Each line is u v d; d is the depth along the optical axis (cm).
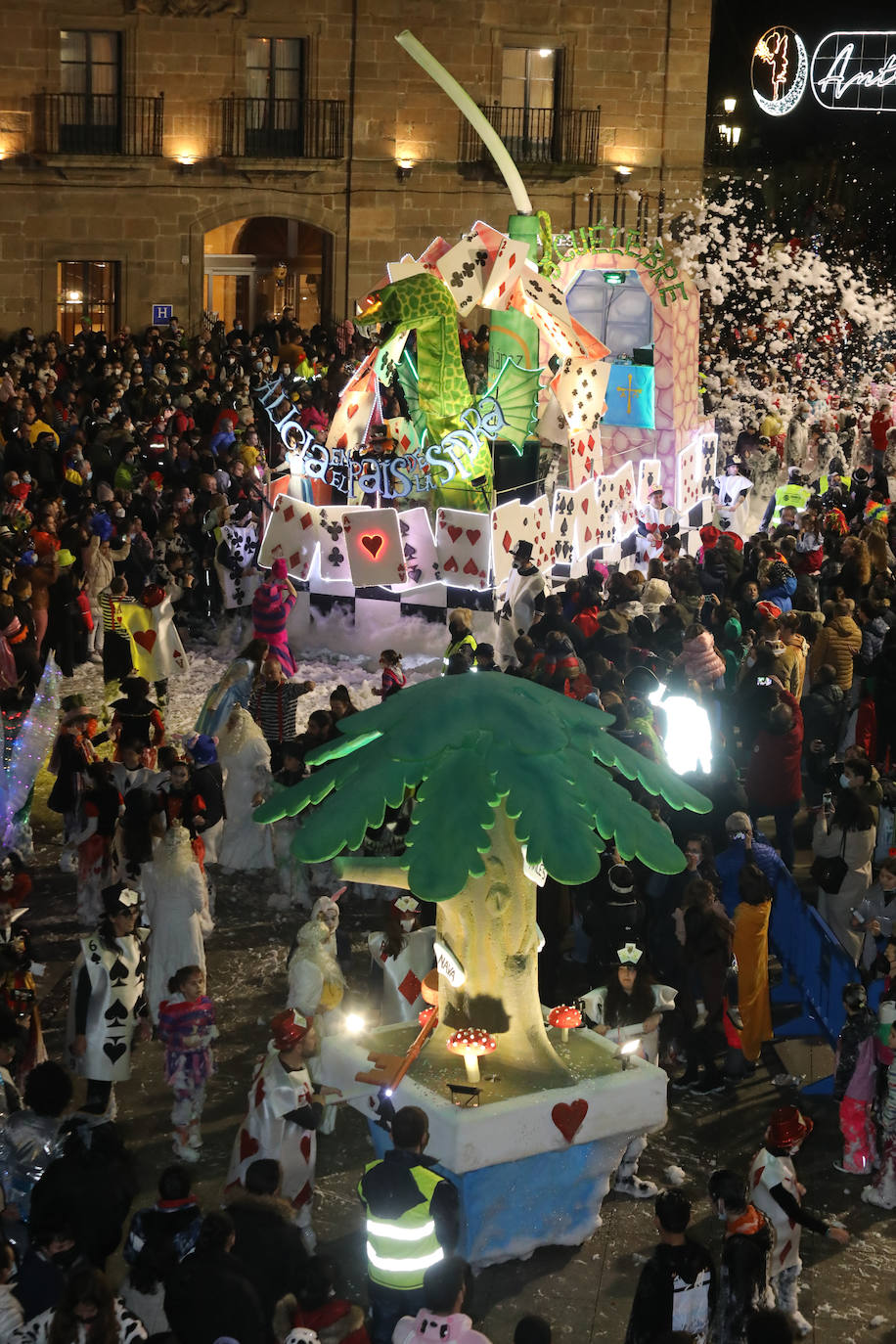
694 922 954
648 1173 881
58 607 1662
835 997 995
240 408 2616
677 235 3584
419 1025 861
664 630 1502
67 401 2681
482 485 1873
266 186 3400
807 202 4150
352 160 3431
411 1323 598
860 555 1783
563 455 2262
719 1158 898
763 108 3781
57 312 3356
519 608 1727
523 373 1917
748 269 3250
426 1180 692
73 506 2114
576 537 1973
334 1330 604
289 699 1276
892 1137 851
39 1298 636
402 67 3409
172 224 3372
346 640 1842
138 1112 929
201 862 1079
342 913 1202
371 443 1977
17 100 3238
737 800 1138
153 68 3294
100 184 3312
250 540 1888
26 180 3269
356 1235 822
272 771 1234
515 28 3431
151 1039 1013
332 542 1830
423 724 751
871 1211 855
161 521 1925
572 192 3550
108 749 1423
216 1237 613
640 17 3475
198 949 972
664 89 3522
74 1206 657
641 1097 792
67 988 1068
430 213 3497
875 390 3039
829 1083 974
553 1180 795
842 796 1088
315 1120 782
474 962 804
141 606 1503
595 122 3509
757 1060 1005
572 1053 827
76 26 3234
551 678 1292
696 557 2030
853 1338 746
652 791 786
